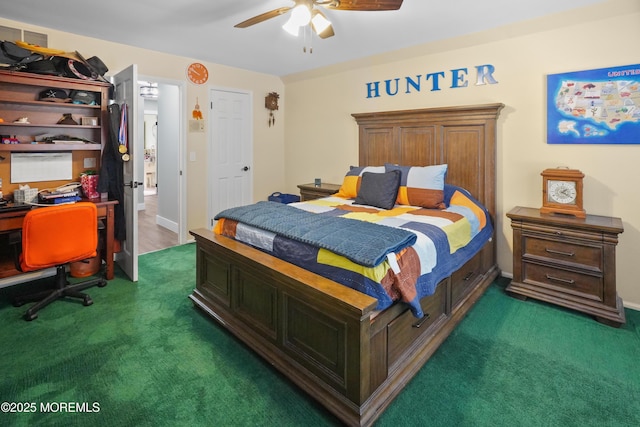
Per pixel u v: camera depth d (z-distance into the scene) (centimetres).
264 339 209
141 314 261
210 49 388
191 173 448
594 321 252
